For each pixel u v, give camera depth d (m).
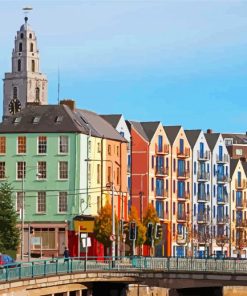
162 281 87.62
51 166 123.44
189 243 150.50
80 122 126.06
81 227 120.56
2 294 69.00
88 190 123.81
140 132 143.12
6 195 112.56
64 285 80.50
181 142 151.75
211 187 160.00
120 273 87.06
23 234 121.19
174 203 149.12
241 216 169.38
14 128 125.06
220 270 85.69
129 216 123.75
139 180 141.38
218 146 162.88
